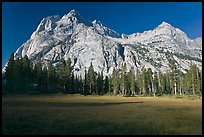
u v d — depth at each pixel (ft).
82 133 67.82
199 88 397.39
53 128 72.90
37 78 369.50
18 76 318.65
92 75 477.77
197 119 94.68
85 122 83.71
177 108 141.69
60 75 413.39
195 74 414.41
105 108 137.90
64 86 411.75
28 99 214.69
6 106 125.59
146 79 496.23
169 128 77.30
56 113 104.06
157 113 113.09
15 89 297.53
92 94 442.91
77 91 455.63
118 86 501.97
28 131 68.28
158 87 527.40
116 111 120.16
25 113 99.50
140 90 510.58
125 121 87.61
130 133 69.62
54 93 360.89
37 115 95.30
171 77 472.85
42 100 209.26
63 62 433.48
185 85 451.12
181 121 89.61
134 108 141.08
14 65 336.08
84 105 161.68
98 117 95.96
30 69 371.35
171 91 523.70
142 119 93.30
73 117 94.07
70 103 179.73
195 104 177.99
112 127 76.89
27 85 327.47
